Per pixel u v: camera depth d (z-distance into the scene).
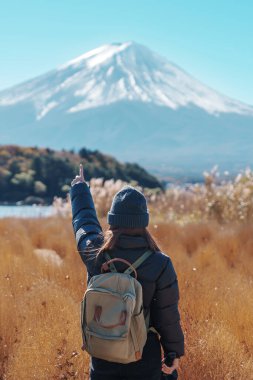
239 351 5.33
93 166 138.25
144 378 3.53
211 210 18.02
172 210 19.69
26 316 5.93
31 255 10.59
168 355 3.62
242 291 7.11
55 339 5.20
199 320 5.90
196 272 8.06
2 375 4.98
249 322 6.00
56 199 19.80
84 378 4.95
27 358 4.98
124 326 3.36
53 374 4.84
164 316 3.57
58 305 6.02
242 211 17.41
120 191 3.71
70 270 8.31
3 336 5.57
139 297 3.45
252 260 10.23
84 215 4.11
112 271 3.59
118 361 3.41
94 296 3.42
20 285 7.45
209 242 11.97
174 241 12.52
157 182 150.12
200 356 5.03
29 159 133.38
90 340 3.43
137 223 3.62
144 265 3.57
